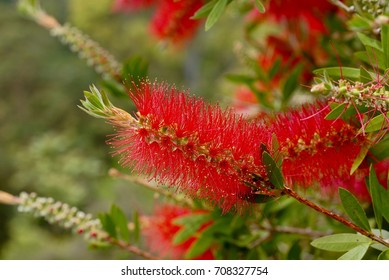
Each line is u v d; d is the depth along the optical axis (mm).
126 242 761
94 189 3414
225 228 743
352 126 610
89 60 823
